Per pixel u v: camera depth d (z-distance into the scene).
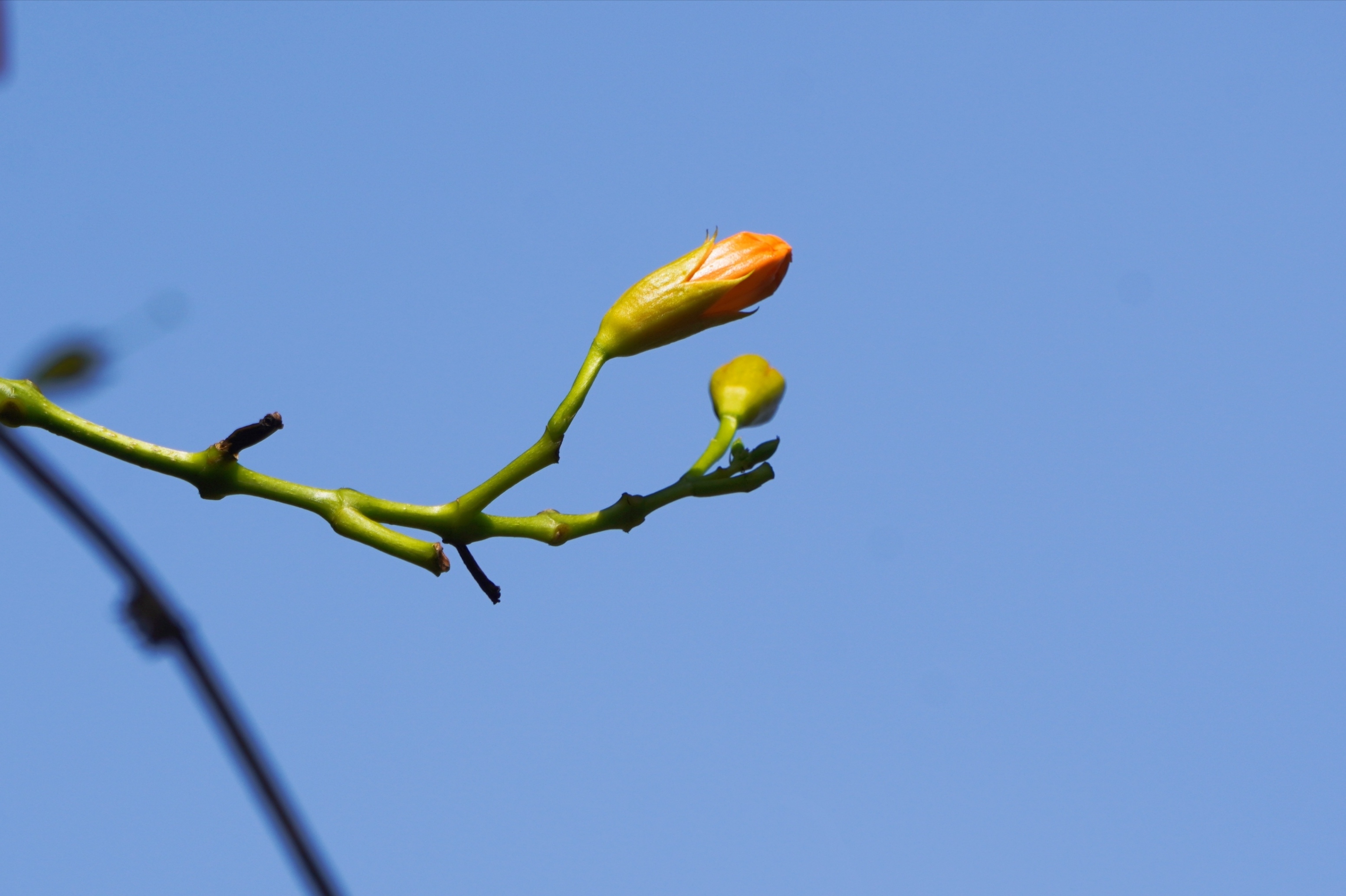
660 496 1.17
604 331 1.17
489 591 1.16
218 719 1.07
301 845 1.07
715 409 1.21
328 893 1.06
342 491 1.15
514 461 1.16
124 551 1.07
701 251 1.18
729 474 1.19
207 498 1.14
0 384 1.13
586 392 1.17
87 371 1.09
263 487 1.14
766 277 1.18
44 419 1.13
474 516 1.16
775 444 1.19
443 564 1.15
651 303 1.18
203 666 1.07
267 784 1.07
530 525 1.16
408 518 1.15
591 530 1.17
